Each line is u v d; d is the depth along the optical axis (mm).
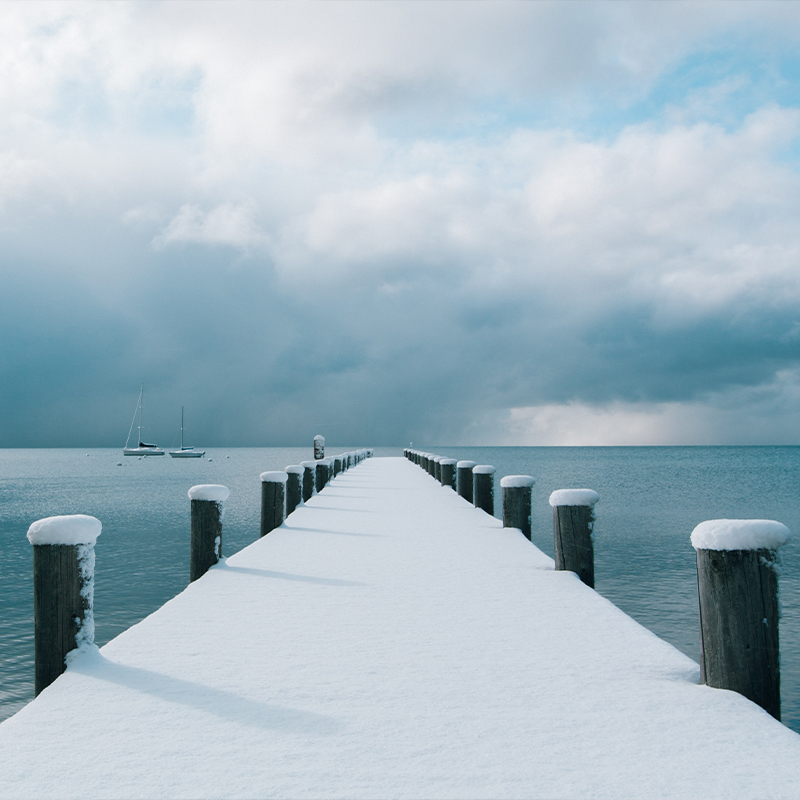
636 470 96062
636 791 2252
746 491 55188
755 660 3186
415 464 31781
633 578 19797
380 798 2197
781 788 2277
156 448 162625
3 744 2633
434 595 5262
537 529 31719
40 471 98375
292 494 11812
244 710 2963
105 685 3277
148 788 2271
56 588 3594
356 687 3248
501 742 2633
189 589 5480
